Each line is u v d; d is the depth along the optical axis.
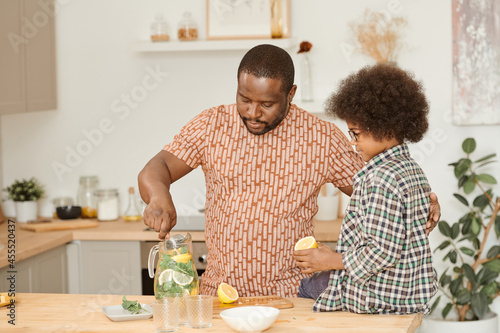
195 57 3.87
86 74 3.97
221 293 2.01
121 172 4.00
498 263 3.43
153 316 1.80
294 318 1.84
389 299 1.81
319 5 3.72
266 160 2.21
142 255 3.50
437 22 3.63
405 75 1.83
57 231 3.55
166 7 3.86
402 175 1.75
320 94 3.77
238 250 2.19
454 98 3.62
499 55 3.56
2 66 3.44
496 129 3.64
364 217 1.77
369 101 1.78
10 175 4.09
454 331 3.42
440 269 3.73
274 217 2.19
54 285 3.42
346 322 1.79
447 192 3.71
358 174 1.83
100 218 3.80
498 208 3.48
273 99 2.04
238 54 3.83
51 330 1.81
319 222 3.56
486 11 3.56
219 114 2.26
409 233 1.76
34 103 3.75
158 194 2.07
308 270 1.89
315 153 2.21
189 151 2.24
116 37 3.93
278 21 3.64
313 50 3.75
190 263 1.95
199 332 1.75
